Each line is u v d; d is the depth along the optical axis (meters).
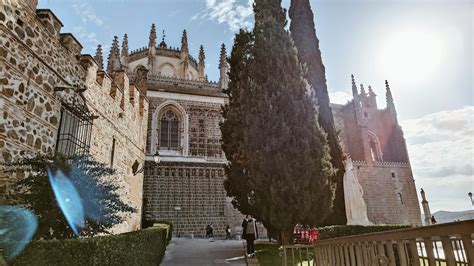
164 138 38.03
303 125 15.04
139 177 19.00
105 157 13.17
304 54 23.95
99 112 12.61
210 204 34.38
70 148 10.01
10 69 7.55
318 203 14.44
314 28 25.52
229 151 17.09
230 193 17.25
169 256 14.73
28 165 7.38
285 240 13.66
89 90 11.69
